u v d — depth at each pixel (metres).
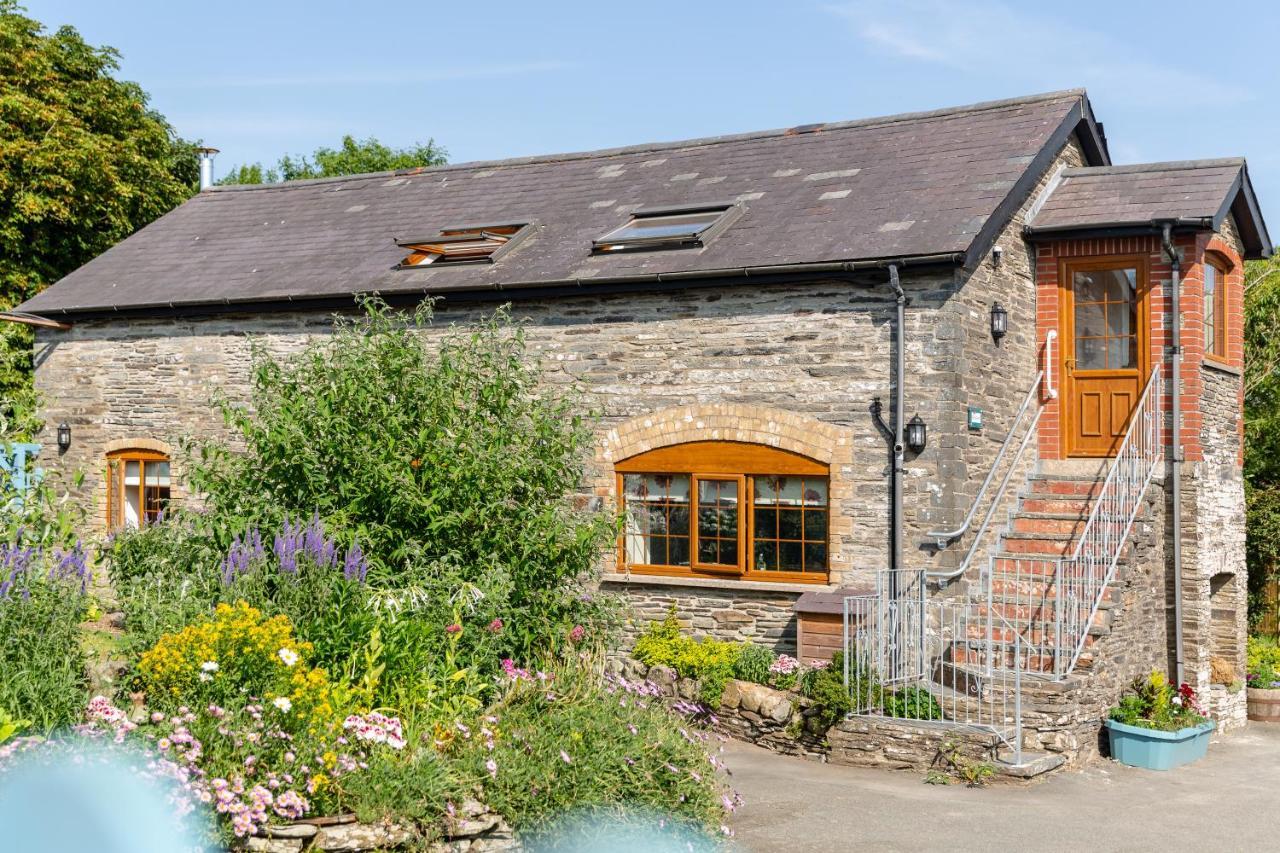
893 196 15.00
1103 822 10.05
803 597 13.65
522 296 15.49
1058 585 12.10
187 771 6.82
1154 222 14.35
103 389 18.23
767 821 9.73
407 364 10.88
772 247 14.45
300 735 7.52
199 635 7.64
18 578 8.31
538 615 10.54
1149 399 14.52
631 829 8.23
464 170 20.16
